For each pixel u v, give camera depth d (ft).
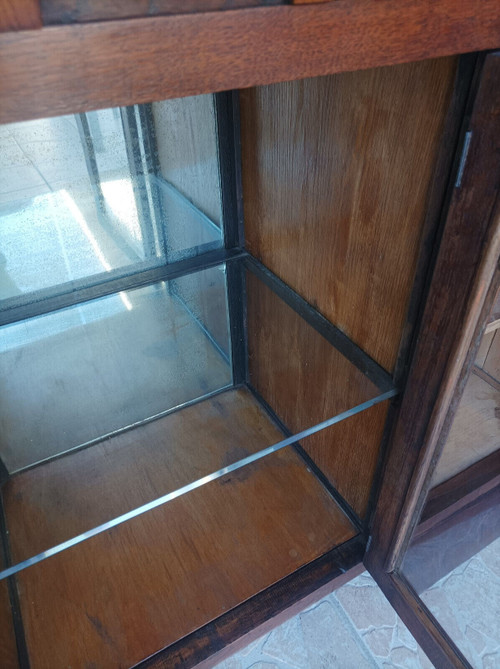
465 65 1.57
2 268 3.02
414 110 1.84
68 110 1.08
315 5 1.14
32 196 2.86
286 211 2.87
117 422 3.71
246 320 3.74
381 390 2.53
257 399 3.93
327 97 2.24
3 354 3.15
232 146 3.07
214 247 3.54
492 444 3.77
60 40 0.99
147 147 2.99
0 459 3.36
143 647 2.82
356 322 2.61
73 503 3.33
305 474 3.59
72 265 3.22
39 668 2.74
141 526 3.32
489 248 1.69
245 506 3.43
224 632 2.86
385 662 2.98
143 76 1.09
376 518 2.93
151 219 3.26
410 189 1.98
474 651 2.93
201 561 3.16
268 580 3.09
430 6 1.26
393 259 2.20
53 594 3.02
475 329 1.94
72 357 3.39
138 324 3.50
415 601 2.93
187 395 3.92
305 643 3.07
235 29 1.10
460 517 3.40
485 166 1.59
